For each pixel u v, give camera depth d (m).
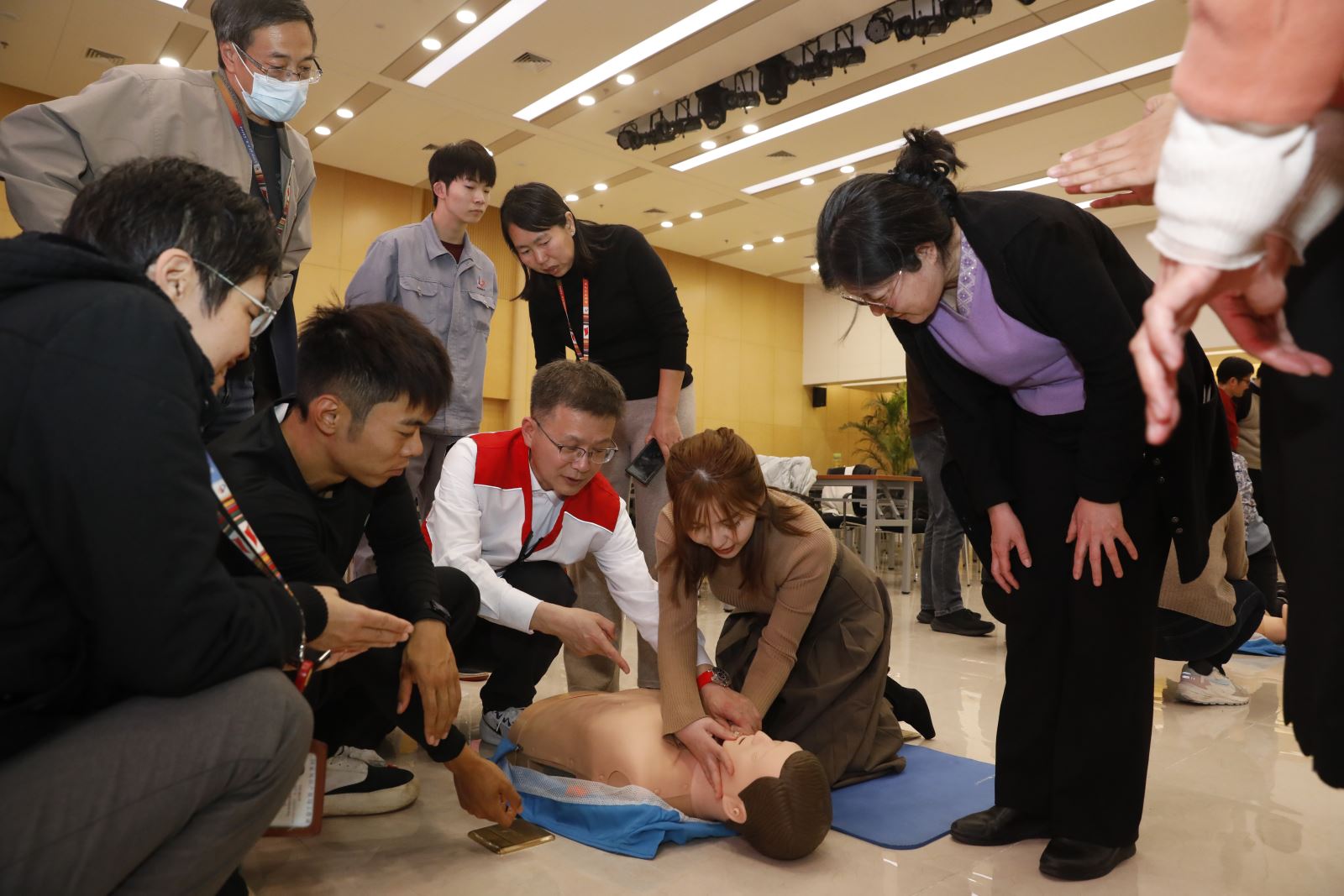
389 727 1.73
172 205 0.92
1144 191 1.04
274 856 1.47
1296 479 0.79
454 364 2.86
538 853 1.50
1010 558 1.62
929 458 4.24
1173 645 2.59
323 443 1.28
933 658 3.49
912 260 1.40
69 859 0.79
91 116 1.71
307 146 2.12
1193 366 1.51
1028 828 1.61
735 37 6.59
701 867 1.46
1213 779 1.99
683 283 12.94
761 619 2.00
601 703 1.79
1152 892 1.40
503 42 6.73
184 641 0.83
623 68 7.12
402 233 2.86
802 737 1.85
